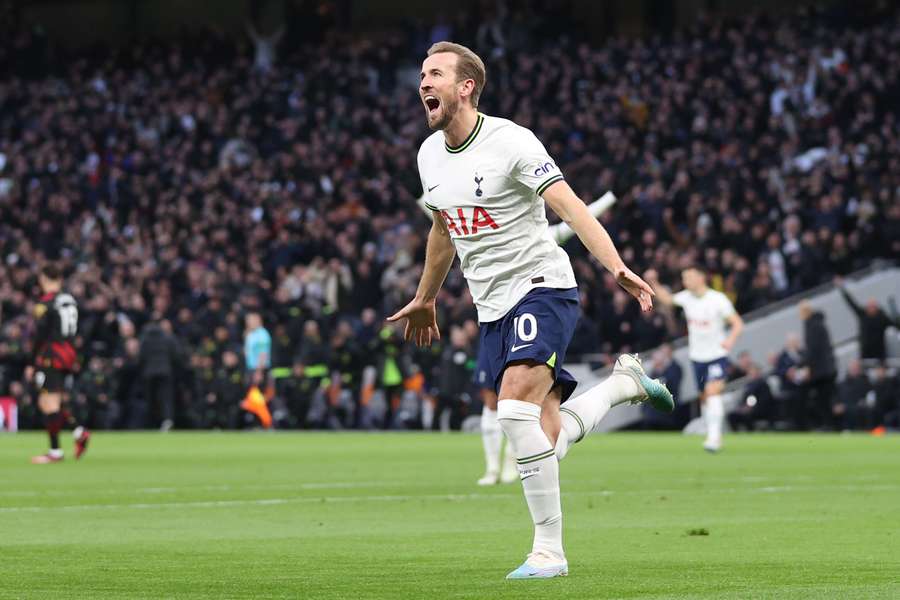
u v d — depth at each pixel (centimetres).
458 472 1847
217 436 3200
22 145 5125
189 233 4422
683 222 3856
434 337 921
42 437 3216
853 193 3803
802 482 1612
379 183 4441
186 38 5650
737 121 4269
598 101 4584
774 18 5050
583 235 767
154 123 5209
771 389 3338
